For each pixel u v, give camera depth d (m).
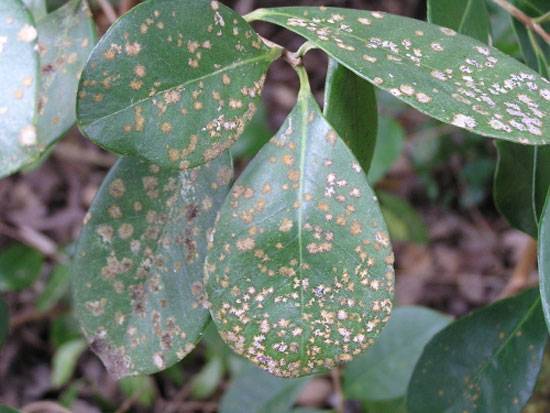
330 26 0.28
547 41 0.34
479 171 1.06
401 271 1.04
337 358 0.28
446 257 1.05
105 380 0.88
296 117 0.29
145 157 0.26
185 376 0.87
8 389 0.90
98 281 0.32
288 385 0.55
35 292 0.91
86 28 0.32
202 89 0.27
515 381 0.35
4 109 0.27
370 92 0.31
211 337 0.61
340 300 0.28
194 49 0.27
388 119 0.72
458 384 0.36
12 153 0.27
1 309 0.38
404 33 0.29
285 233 0.28
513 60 0.28
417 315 0.53
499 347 0.36
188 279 0.31
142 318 0.32
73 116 0.31
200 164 0.27
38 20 0.32
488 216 1.09
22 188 1.06
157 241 0.31
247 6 1.09
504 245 1.06
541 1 0.36
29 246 0.68
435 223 1.08
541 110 0.27
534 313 0.35
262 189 0.28
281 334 0.28
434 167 1.08
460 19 0.34
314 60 1.14
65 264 0.73
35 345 0.92
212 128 0.27
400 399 0.52
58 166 1.07
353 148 0.31
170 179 0.31
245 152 0.76
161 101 0.26
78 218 1.04
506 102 0.27
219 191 0.31
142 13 0.26
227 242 0.28
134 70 0.26
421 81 0.27
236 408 0.54
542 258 0.27
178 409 0.83
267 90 1.15
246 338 0.28
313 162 0.28
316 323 0.28
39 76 0.27
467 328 0.36
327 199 0.28
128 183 0.31
